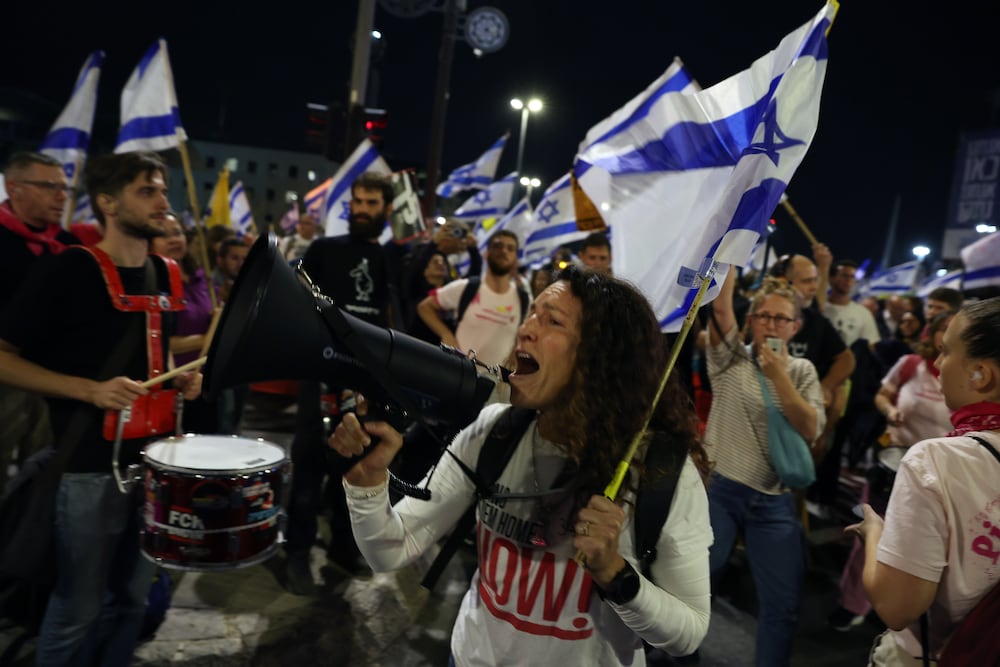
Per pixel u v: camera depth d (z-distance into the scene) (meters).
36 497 2.10
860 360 5.79
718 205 1.95
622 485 1.39
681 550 1.39
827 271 4.98
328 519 4.62
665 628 1.30
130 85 4.55
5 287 3.50
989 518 1.42
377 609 3.52
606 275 1.53
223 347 1.09
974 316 1.54
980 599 1.45
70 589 2.19
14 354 2.13
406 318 5.96
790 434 2.78
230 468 2.02
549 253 6.35
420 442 3.94
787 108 1.88
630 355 1.43
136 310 2.29
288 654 3.06
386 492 1.42
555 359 1.44
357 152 6.72
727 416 2.91
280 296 1.10
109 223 2.33
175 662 2.92
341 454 1.33
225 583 3.65
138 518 2.37
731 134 2.40
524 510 1.44
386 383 1.21
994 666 1.41
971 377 1.54
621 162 2.78
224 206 8.09
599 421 1.41
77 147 4.71
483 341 4.52
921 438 3.80
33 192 3.53
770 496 2.85
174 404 2.43
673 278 2.38
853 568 3.50
